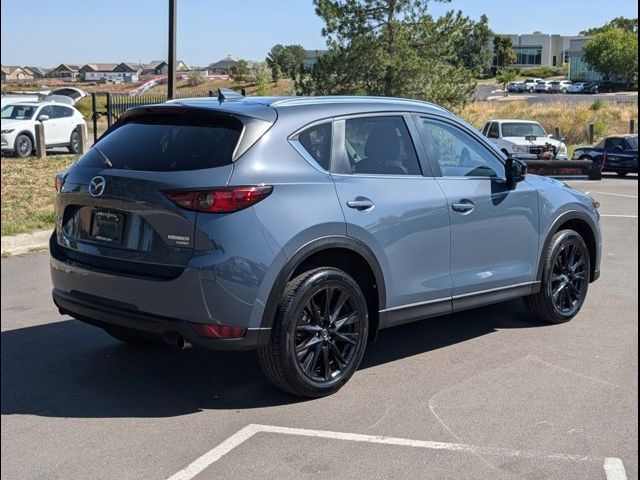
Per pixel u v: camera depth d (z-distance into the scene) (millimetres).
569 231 6656
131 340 5961
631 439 4328
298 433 4406
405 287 5328
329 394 4984
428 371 5496
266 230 4520
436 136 5770
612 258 9961
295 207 4664
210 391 5098
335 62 20031
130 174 4730
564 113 43375
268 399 4941
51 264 5242
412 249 5336
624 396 4996
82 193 4965
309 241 4691
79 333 6461
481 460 4059
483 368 5562
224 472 3932
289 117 4902
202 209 4434
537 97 77688
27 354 5879
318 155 4957
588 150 25719
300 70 20812
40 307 7352
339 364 5004
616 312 7164
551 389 5125
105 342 6215
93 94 22281
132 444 4270
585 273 6883
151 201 4570
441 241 5535
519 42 135625
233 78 73062
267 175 4621
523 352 5941
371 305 5242
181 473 3924
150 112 5078
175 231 4496
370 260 5055
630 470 3945
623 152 24766
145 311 4605
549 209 6438
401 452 4156
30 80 121000
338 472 3920
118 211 4777
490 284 5957
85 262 4926
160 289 4508
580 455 4121
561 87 90438
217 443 4281
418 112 5699
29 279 8594
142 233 4660
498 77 108938
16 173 16750
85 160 5145
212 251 4410
